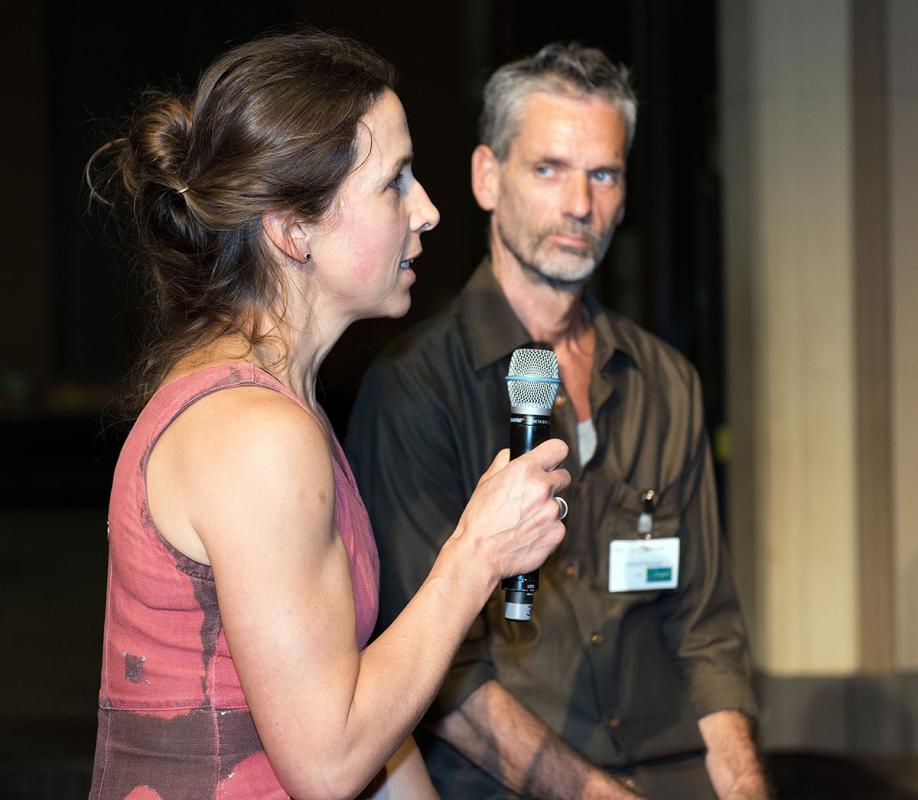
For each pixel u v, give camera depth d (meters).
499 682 1.95
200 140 1.40
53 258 13.78
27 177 13.66
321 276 1.41
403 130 1.43
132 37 13.63
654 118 4.98
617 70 2.12
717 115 4.77
